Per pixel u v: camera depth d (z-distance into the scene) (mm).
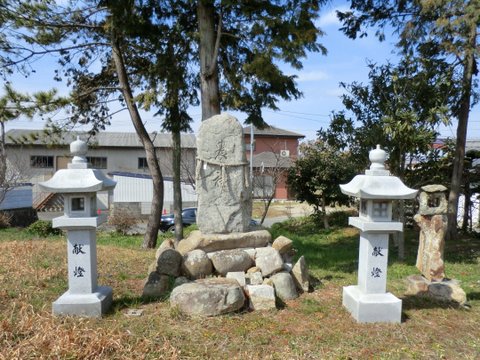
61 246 9992
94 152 28750
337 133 10312
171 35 10469
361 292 5434
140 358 3986
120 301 5738
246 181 7008
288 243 6816
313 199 16141
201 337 4590
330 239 13688
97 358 3891
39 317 4770
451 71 9469
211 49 9438
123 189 26031
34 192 27188
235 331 4770
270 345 4492
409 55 10062
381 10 11570
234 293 5258
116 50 11242
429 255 6387
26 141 10453
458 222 15852
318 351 4383
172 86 10375
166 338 4520
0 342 4121
